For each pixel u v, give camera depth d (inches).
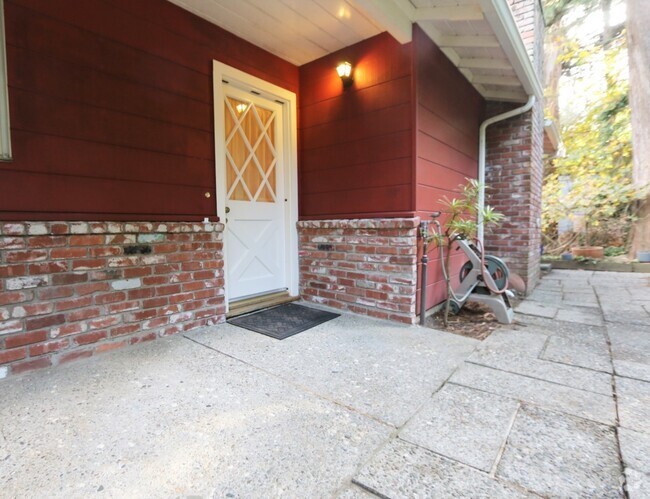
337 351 97.4
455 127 150.5
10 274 79.1
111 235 95.0
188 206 113.3
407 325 121.1
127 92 97.7
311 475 50.4
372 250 129.1
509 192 182.7
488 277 127.8
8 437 58.5
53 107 84.4
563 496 46.2
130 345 100.0
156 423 62.9
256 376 82.0
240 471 51.1
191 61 112.9
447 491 47.3
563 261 308.0
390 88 122.5
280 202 151.1
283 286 154.5
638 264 279.1
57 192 85.6
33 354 83.0
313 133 146.8
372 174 128.6
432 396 73.0
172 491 47.3
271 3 107.7
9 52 77.8
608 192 330.3
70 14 86.7
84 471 50.9
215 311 121.3
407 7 111.0
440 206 137.3
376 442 57.9
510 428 61.7
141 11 100.1
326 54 139.4
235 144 132.1
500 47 126.7
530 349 99.5
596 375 82.7
